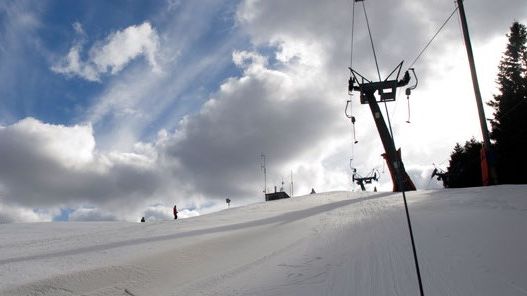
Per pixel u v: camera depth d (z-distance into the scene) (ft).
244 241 53.67
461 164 133.28
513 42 191.31
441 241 37.09
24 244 69.92
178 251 50.72
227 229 66.69
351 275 32.04
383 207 65.36
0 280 43.62
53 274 44.19
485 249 32.78
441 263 31.14
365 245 40.14
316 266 36.27
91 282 41.04
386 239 41.09
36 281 42.06
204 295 34.04
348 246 41.09
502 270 27.91
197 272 41.91
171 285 38.68
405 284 28.25
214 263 44.47
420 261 32.27
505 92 177.78
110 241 65.10
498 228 38.63
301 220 65.36
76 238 73.26
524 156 131.44
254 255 45.21
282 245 47.80
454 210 52.01
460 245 34.91
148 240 62.39
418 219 48.88
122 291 38.45
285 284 33.01
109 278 41.91
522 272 27.07
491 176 78.02
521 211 45.11
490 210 48.39
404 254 34.86
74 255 54.49
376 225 49.49
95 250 57.21
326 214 67.82
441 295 25.46
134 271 43.68
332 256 38.47
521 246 32.14
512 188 65.57
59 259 52.39
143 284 39.96
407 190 99.86
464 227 41.11
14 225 111.24
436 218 47.96
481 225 40.88
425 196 72.69
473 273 28.12
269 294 31.48
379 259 34.68
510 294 24.18
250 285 34.42
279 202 111.24
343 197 106.73
